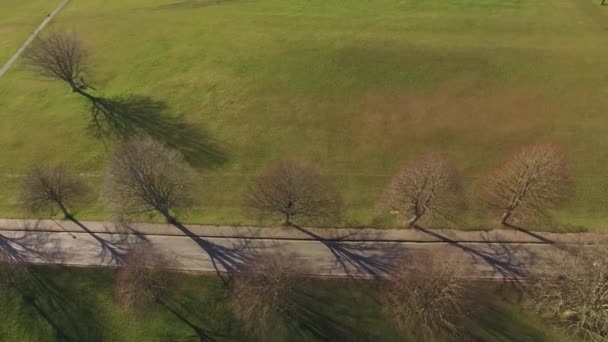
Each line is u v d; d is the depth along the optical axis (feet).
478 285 182.50
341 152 245.04
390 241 200.85
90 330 177.88
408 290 172.14
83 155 251.19
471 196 217.56
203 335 174.70
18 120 277.03
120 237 207.10
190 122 268.00
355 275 188.65
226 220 213.05
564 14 343.67
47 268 196.44
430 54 307.37
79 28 362.74
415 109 269.44
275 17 356.79
